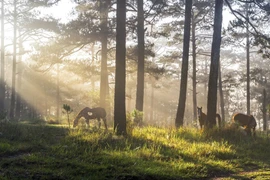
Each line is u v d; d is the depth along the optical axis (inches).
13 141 448.1
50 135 506.9
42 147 422.3
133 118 718.5
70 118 984.9
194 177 371.9
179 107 825.5
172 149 479.8
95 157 386.3
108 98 1168.2
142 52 984.3
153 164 389.4
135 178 341.7
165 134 613.9
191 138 619.5
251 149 563.5
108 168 353.7
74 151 406.0
